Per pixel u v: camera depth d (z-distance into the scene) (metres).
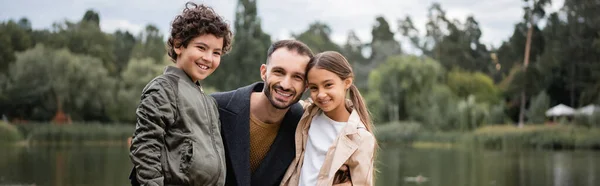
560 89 36.44
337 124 2.38
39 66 31.81
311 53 2.40
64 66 32.00
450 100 31.22
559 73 36.06
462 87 38.56
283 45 2.36
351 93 2.46
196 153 2.01
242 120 2.39
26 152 19.70
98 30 41.75
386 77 32.50
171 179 1.99
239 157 2.37
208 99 2.21
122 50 46.41
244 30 42.62
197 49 2.14
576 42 35.12
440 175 12.25
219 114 2.41
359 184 2.30
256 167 2.51
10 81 32.38
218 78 41.22
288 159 2.49
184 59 2.16
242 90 2.47
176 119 2.03
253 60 41.28
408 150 23.05
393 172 12.91
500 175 12.26
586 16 35.22
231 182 2.40
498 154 19.95
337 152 2.29
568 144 23.59
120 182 10.45
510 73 41.69
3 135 26.52
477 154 19.97
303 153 2.44
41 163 14.73
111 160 15.92
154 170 1.94
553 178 11.71
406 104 31.97
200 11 2.19
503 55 46.12
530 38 39.16
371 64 48.50
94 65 33.28
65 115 33.00
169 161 2.00
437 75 33.16
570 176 12.09
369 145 2.33
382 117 32.09
